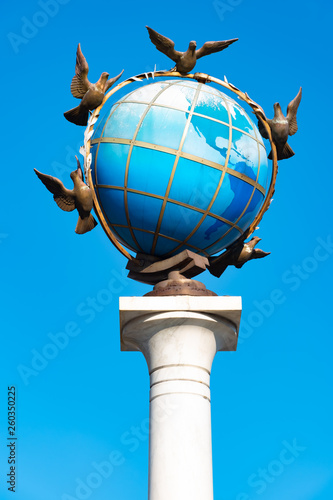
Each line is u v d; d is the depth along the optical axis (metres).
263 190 45.28
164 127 43.03
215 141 43.19
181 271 44.12
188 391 42.44
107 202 44.03
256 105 46.06
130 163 43.06
